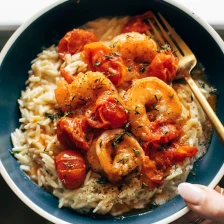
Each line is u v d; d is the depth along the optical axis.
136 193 0.42
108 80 0.43
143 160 0.41
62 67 0.47
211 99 0.46
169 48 0.46
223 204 0.40
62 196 0.44
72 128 0.41
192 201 0.40
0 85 0.45
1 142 0.44
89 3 0.47
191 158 0.44
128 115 0.42
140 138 0.42
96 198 0.42
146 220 0.42
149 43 0.45
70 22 0.48
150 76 0.45
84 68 0.46
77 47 0.47
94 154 0.42
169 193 0.44
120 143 0.42
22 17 0.51
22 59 0.47
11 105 0.46
